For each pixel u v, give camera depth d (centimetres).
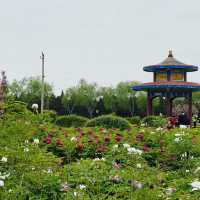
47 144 1576
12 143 983
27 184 902
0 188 838
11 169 925
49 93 9988
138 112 9925
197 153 1456
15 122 1020
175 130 1758
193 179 1048
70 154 1548
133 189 884
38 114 1080
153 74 4069
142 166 1183
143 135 1689
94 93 10325
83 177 1029
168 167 1404
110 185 987
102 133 1814
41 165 959
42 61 5025
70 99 10200
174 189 960
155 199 828
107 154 1384
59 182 943
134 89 4128
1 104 1045
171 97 3978
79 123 2903
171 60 4047
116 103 10238
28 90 9831
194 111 5553
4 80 1283
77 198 884
